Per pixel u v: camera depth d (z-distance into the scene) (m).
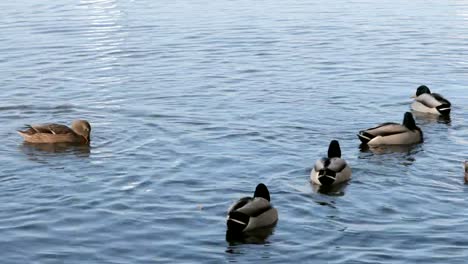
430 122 28.56
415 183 22.08
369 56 37.47
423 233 18.88
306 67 35.56
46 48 39.72
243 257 17.77
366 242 18.45
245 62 36.53
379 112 29.31
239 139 25.81
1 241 18.55
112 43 40.75
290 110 29.17
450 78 33.91
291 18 46.94
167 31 43.50
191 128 27.03
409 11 48.91
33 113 29.41
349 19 46.44
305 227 19.23
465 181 22.19
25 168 23.47
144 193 21.33
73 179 22.44
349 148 25.34
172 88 32.38
